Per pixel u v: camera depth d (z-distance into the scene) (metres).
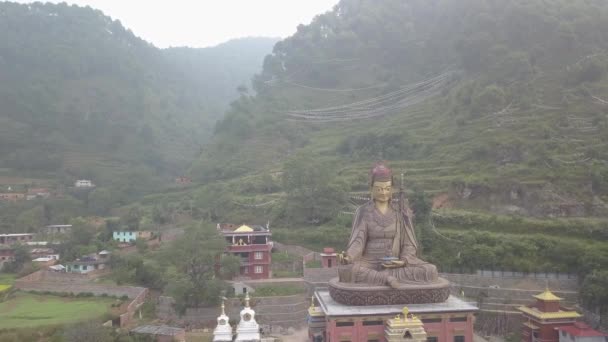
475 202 86.38
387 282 45.16
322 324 48.81
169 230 102.31
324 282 71.19
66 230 116.56
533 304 58.53
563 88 108.06
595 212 76.38
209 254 65.88
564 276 65.75
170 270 77.69
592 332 50.91
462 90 124.19
